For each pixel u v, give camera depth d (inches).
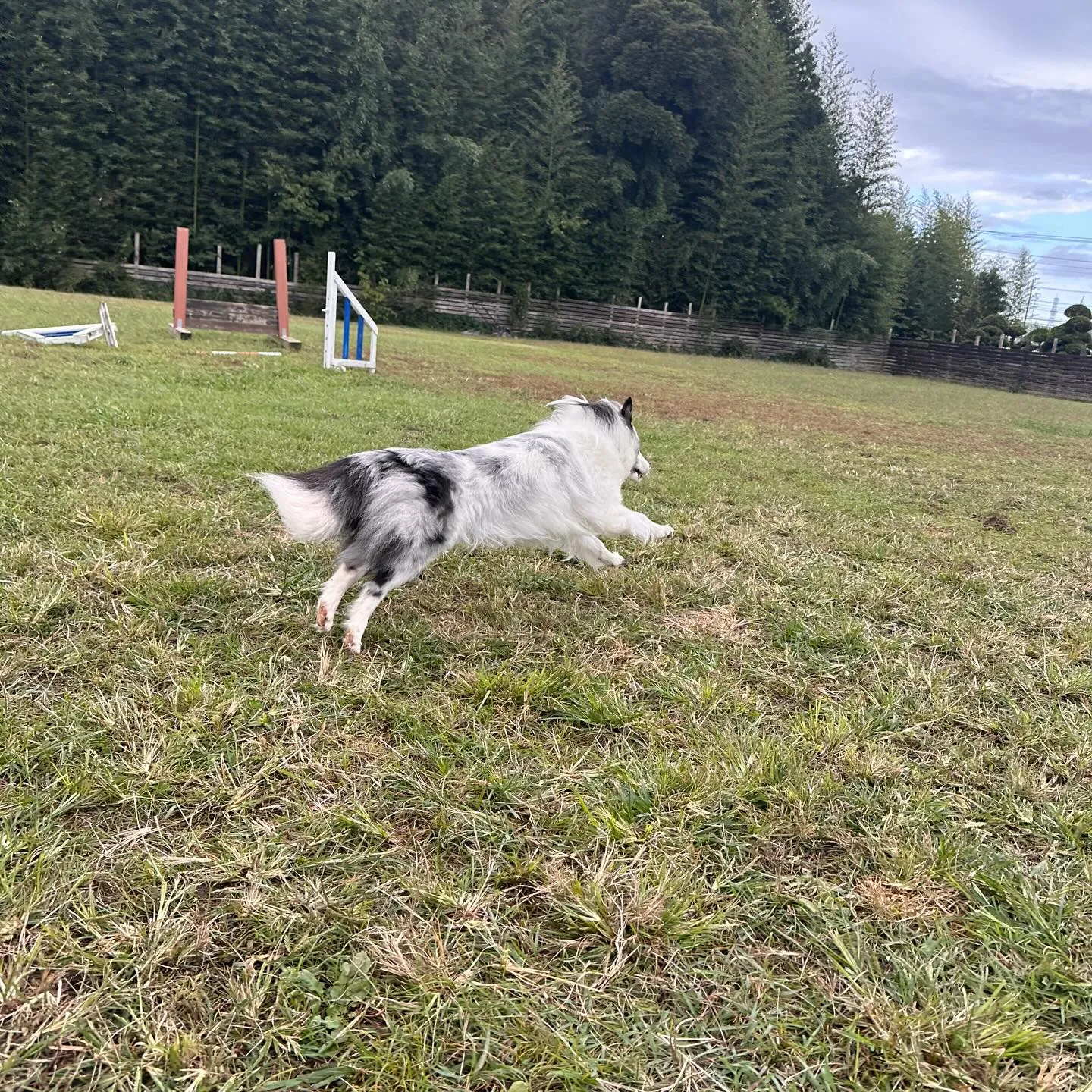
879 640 147.2
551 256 1359.5
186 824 83.6
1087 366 1272.1
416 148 1290.6
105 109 1106.7
